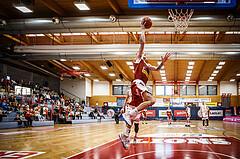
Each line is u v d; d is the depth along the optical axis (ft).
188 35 63.57
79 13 46.06
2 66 79.36
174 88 126.21
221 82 125.90
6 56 65.05
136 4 18.90
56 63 82.99
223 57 59.21
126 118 12.39
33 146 20.45
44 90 90.63
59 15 46.42
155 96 126.31
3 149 18.69
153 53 56.49
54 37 63.98
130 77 119.96
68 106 86.17
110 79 126.21
